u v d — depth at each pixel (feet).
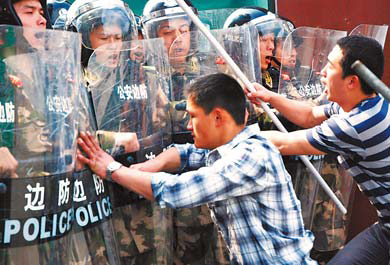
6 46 5.97
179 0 8.66
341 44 8.55
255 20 11.20
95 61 7.76
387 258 9.05
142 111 8.11
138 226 8.25
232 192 7.06
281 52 11.28
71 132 6.64
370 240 9.16
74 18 8.25
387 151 8.43
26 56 6.10
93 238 7.24
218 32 9.78
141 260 8.37
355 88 8.48
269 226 7.21
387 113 8.41
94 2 8.22
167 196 7.04
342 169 11.97
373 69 8.46
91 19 8.10
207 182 7.00
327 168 11.81
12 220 6.00
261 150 7.14
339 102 8.76
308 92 11.05
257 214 7.19
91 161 7.16
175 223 9.55
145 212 8.29
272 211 7.20
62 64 6.48
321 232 11.98
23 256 6.10
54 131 6.30
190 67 9.46
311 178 11.20
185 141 9.16
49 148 6.25
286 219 7.25
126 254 8.19
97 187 7.36
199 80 7.36
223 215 7.43
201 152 8.32
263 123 10.55
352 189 12.93
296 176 11.03
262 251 7.21
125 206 8.10
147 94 8.18
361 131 8.30
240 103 7.32
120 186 8.00
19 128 6.04
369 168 8.63
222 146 7.29
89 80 7.73
